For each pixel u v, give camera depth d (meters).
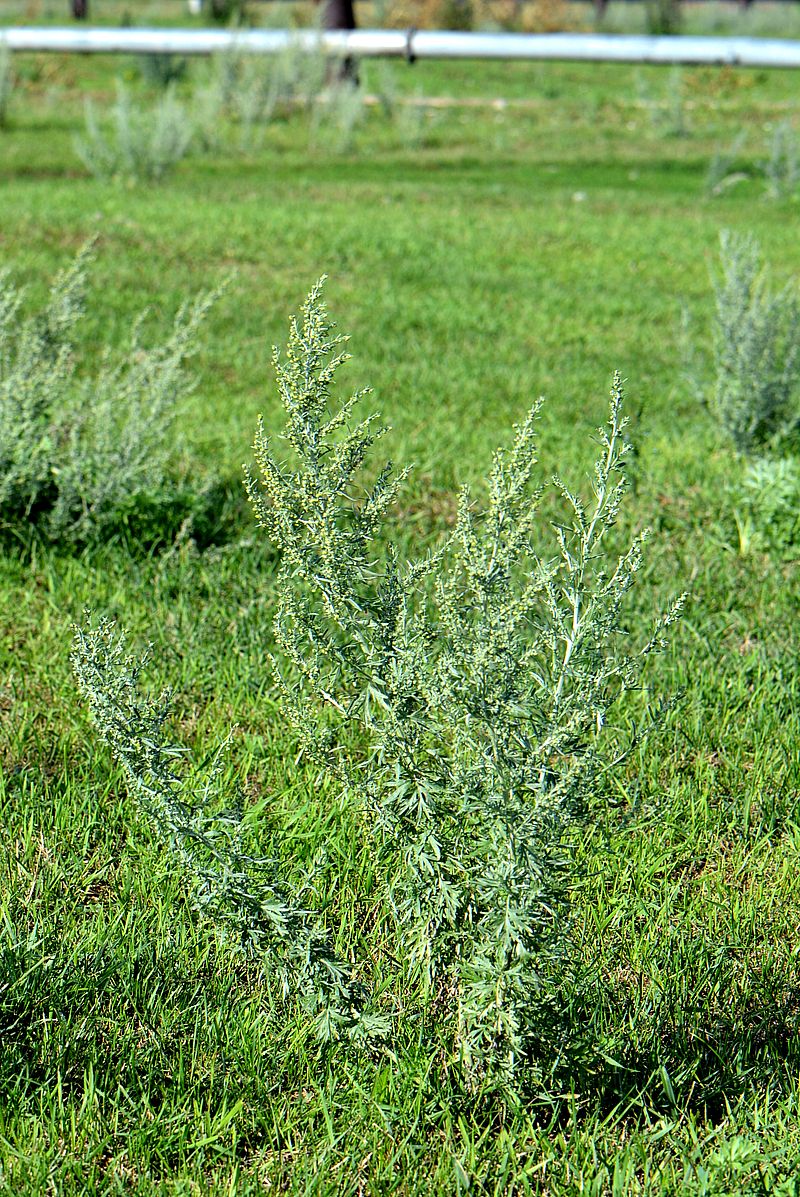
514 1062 2.38
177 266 9.72
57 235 10.44
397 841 2.47
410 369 7.57
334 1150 2.40
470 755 2.47
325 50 17.73
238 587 4.64
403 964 2.77
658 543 5.28
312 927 2.54
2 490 4.77
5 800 3.38
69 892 3.05
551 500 5.64
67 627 4.30
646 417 6.91
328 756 2.62
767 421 6.41
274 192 13.46
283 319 8.49
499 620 2.25
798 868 3.31
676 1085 2.58
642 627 4.41
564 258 10.93
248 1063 2.55
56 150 15.76
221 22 28.28
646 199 14.28
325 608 2.47
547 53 14.86
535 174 15.98
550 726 2.27
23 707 3.87
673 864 3.30
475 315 8.90
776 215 13.59
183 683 4.00
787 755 3.78
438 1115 2.43
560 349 8.27
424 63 26.34
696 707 3.98
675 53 14.38
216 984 2.76
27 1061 2.58
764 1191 2.29
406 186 14.34
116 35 17.25
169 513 4.97
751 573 5.06
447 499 5.72
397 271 10.02
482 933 2.38
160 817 2.43
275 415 6.54
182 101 20.00
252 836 3.20
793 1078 2.63
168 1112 2.47
